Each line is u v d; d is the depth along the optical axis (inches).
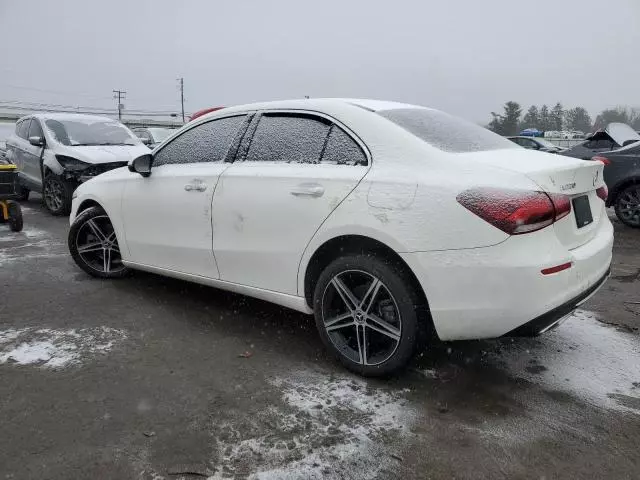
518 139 658.2
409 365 121.6
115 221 173.2
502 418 100.0
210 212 139.8
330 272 116.4
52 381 113.9
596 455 89.0
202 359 125.1
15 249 240.2
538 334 100.4
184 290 176.7
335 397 107.8
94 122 378.6
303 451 90.5
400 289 106.5
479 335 101.8
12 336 137.8
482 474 84.8
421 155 108.3
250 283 135.1
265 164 131.4
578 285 102.8
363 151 115.2
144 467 86.4
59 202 335.6
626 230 290.5
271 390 110.7
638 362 122.4
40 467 86.2
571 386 111.6
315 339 137.2
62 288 178.5
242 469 86.1
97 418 100.0
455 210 98.7
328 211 114.1
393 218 104.6
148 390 110.4
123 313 155.1
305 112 129.3
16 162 382.3
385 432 95.8
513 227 94.5
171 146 160.6
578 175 109.6
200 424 98.3
